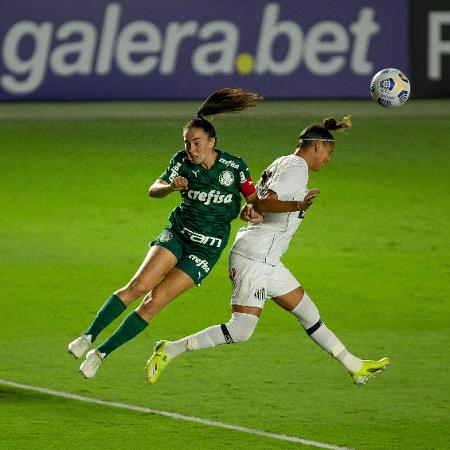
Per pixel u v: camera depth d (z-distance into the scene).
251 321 29.06
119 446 26.50
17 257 44.69
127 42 77.69
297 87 78.75
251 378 31.78
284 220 28.86
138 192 55.69
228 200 28.42
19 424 27.89
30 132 68.94
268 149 64.88
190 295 40.44
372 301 39.50
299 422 28.34
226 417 28.64
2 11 76.69
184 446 26.56
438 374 32.19
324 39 78.56
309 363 33.19
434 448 26.66
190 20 77.69
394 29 78.69
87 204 53.38
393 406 29.59
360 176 59.25
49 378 31.55
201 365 32.94
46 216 51.16
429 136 68.50
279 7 78.12
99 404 29.48
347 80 78.94
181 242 28.59
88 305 38.72
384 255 45.47
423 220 50.97
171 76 78.12
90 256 44.88
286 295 29.53
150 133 68.62
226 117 73.62
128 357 33.69
